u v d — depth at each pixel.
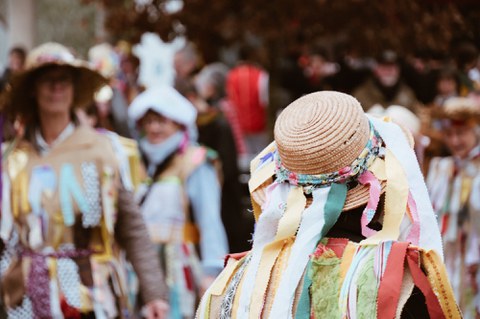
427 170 8.06
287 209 3.40
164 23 11.21
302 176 3.38
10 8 14.35
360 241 3.38
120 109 8.95
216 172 7.77
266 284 3.40
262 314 3.38
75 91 6.06
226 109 11.38
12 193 5.71
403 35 10.82
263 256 3.44
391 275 3.22
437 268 3.23
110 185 5.79
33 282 5.61
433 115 7.86
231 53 14.14
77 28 14.39
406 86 11.86
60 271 5.63
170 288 7.49
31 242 5.67
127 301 5.84
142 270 5.88
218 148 9.98
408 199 3.38
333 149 3.32
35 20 14.48
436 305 3.21
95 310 5.64
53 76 5.81
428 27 10.73
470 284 7.33
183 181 7.66
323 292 3.30
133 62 11.73
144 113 7.70
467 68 11.55
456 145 7.52
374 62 12.49
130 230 5.92
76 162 5.76
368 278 3.25
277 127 3.43
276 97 11.40
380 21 10.74
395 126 3.44
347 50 11.77
